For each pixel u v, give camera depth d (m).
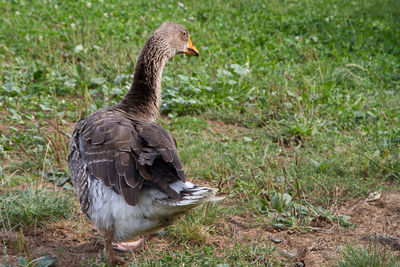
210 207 5.49
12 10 13.53
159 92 5.80
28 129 7.45
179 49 6.23
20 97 8.67
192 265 4.48
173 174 4.05
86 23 12.33
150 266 4.50
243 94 9.32
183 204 3.84
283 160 6.82
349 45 12.46
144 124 4.59
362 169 6.72
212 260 4.60
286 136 7.88
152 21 13.34
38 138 7.11
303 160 6.95
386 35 13.11
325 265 4.71
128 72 9.59
